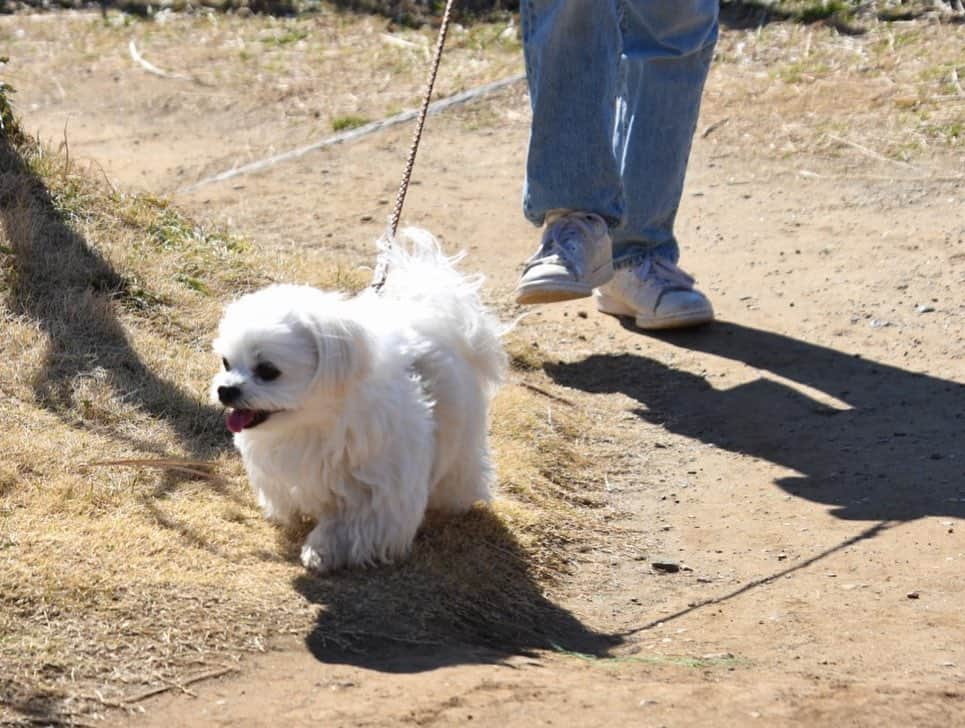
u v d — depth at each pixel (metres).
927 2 17.78
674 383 9.23
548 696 4.90
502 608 6.03
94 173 11.92
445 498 6.68
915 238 11.44
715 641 5.86
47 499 6.23
